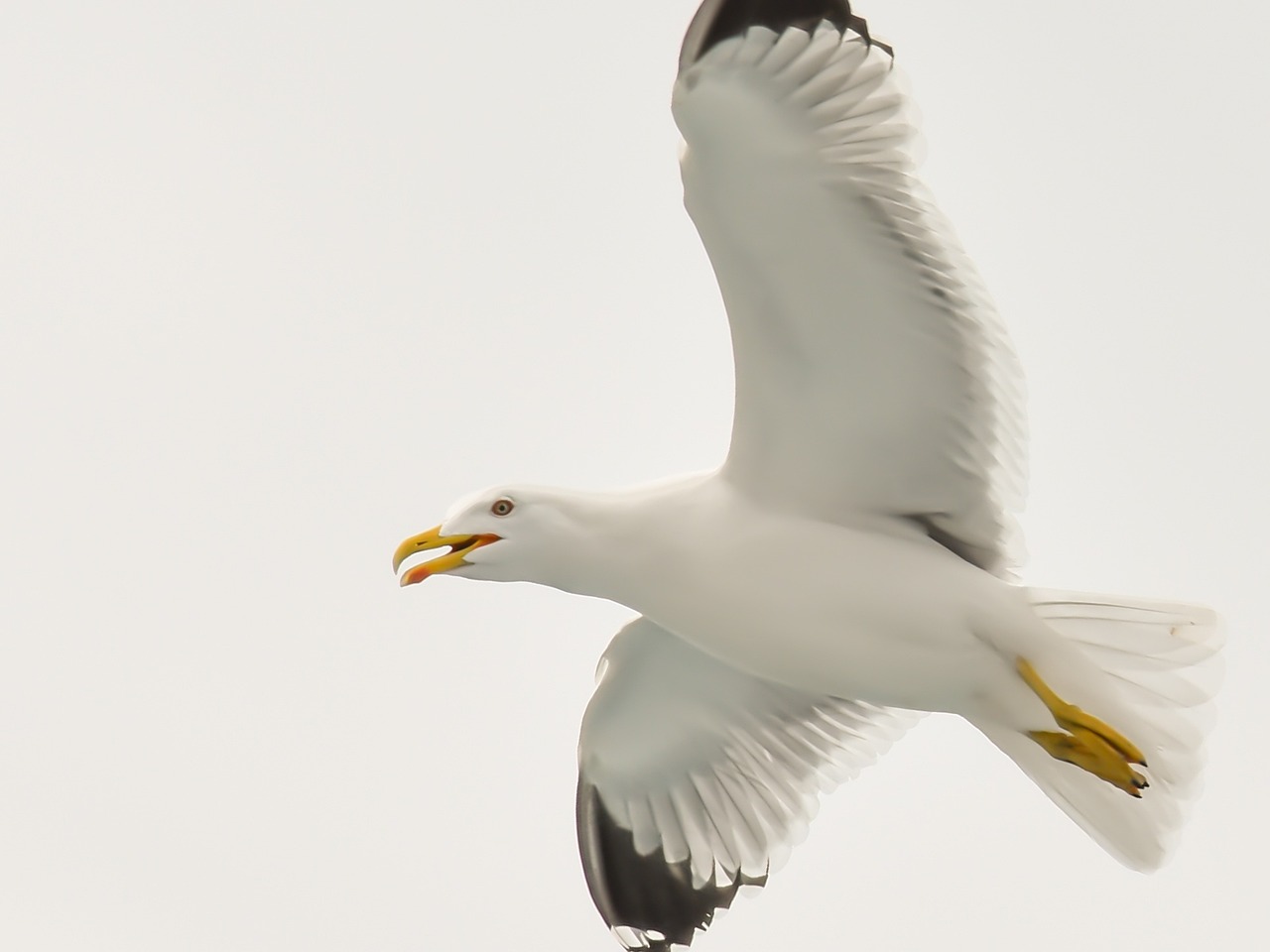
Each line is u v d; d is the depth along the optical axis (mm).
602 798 15312
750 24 10836
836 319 11992
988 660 12773
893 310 11938
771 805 15086
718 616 12797
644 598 12836
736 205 11445
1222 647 12484
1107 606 12570
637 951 15609
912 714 14781
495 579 12906
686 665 14312
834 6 10977
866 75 11195
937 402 12367
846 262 11703
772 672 13117
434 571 12805
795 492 12734
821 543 12648
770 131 11133
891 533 12898
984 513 12836
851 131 11266
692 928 15438
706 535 12648
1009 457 12555
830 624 12719
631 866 15484
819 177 11320
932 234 11656
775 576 12633
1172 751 12648
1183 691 12578
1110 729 12625
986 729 13203
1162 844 12820
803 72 11023
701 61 10852
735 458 12688
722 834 15250
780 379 12297
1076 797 13117
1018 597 12688
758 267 11742
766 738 14969
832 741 14914
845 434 12508
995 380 12281
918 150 11438
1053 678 12688
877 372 12242
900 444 12555
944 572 12711
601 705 14570
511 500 12836
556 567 12805
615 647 14180
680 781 15227
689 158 11266
